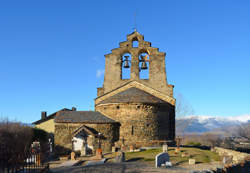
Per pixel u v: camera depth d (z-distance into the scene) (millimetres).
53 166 22047
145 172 16281
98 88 37312
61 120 32781
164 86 35875
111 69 37562
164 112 33375
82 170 17516
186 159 22531
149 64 36781
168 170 16984
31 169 17984
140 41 37406
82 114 33969
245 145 56906
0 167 15273
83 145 29938
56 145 32281
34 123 43094
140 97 32500
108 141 31344
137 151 27344
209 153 29297
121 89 36500
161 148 29016
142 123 31562
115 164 19859
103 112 33844
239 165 22094
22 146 31875
